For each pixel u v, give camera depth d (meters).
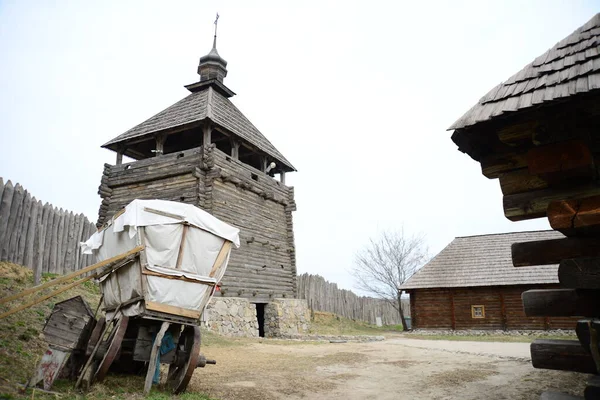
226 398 6.30
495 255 25.02
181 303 6.44
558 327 21.42
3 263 12.22
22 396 5.02
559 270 3.87
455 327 23.47
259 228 20.31
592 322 3.47
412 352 12.62
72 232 15.54
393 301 38.44
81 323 6.04
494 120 4.06
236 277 17.80
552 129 3.90
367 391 7.18
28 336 7.63
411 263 37.16
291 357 11.27
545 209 4.07
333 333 23.17
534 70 4.40
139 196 18.47
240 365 9.63
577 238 3.92
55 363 5.66
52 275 14.04
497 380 7.89
